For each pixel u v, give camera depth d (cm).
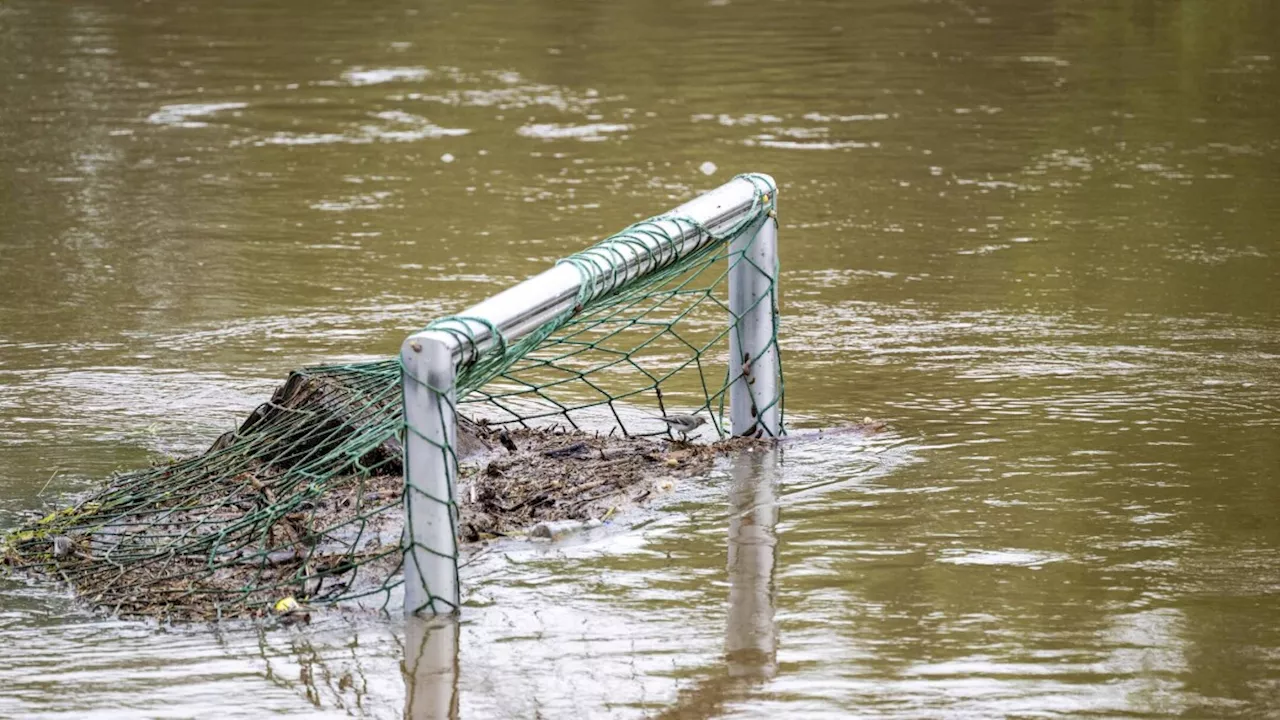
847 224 3078
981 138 3950
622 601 1347
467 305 2505
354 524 1543
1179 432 1805
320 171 3653
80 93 4706
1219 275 2633
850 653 1229
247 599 1371
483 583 1396
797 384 2052
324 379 1745
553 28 6066
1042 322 2352
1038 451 1745
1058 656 1216
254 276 2714
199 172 3644
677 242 1678
